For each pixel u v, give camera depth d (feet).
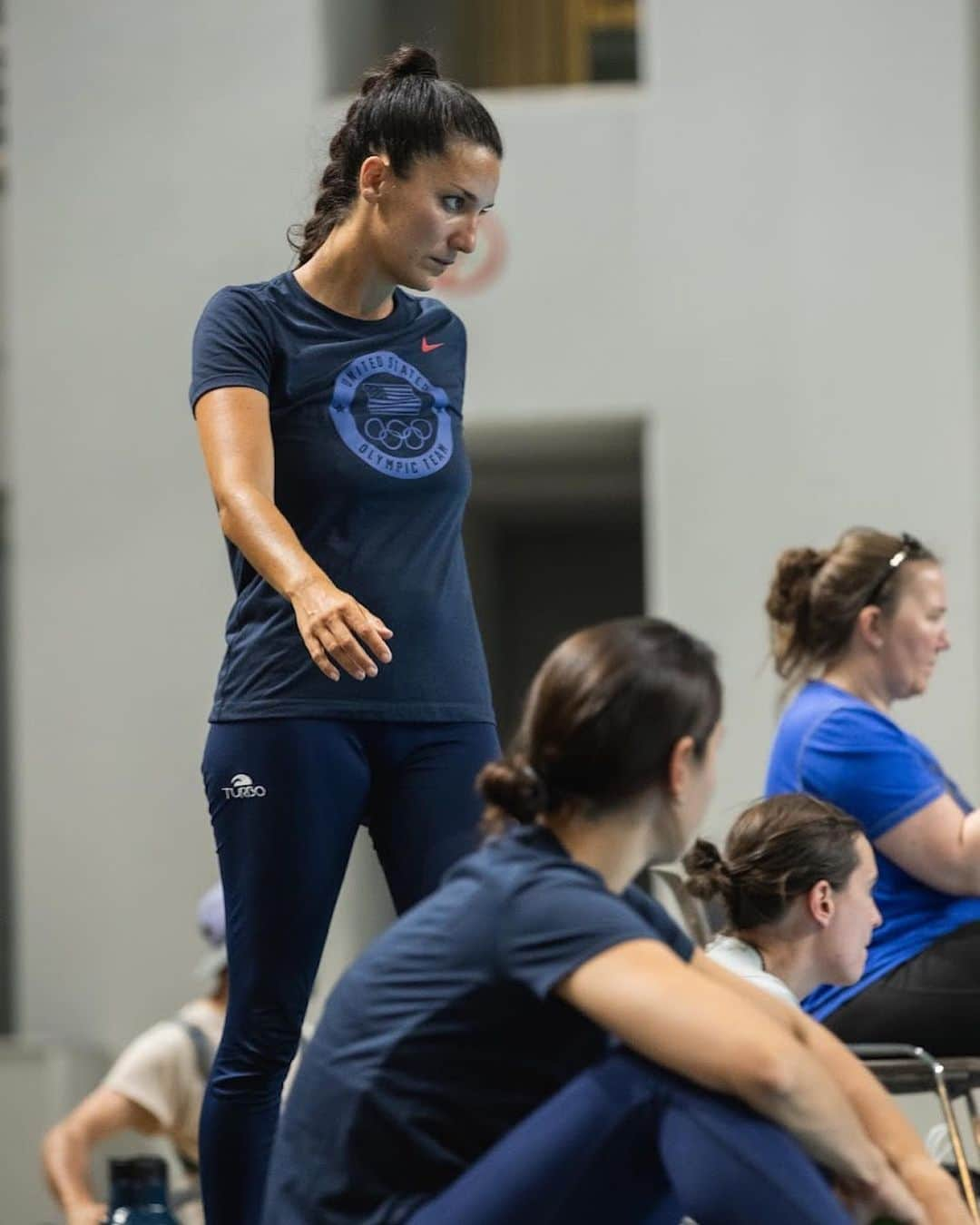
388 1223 23.30
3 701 96.17
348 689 28.84
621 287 83.51
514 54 98.48
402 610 29.22
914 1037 36.78
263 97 85.71
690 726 23.27
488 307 84.28
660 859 24.35
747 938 33.24
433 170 28.96
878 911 37.73
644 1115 22.98
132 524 85.87
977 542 80.64
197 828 84.43
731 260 82.89
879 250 82.02
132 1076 50.03
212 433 28.53
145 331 86.22
